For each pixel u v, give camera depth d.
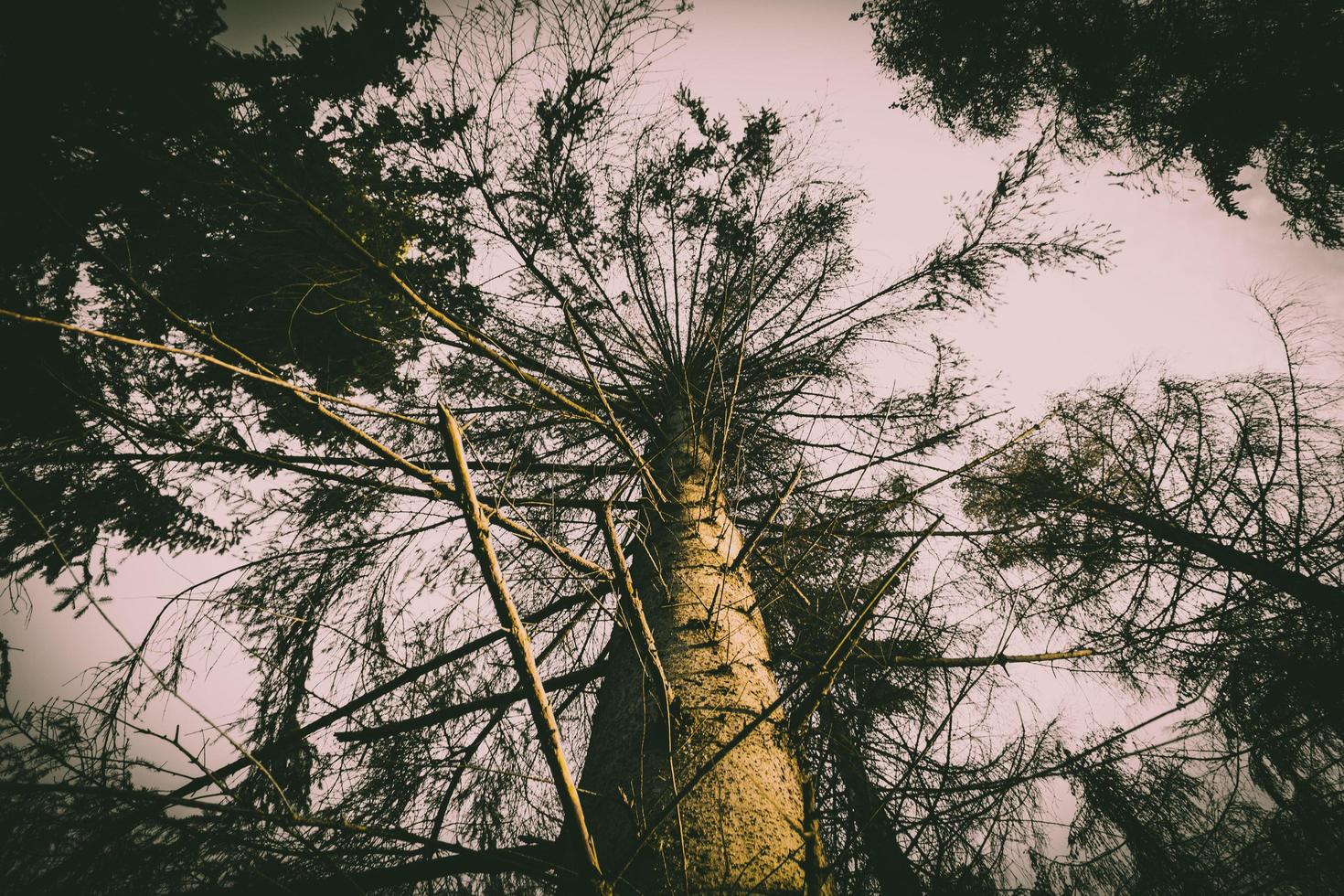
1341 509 2.74
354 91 3.05
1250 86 3.21
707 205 4.76
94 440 2.79
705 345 5.00
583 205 4.27
